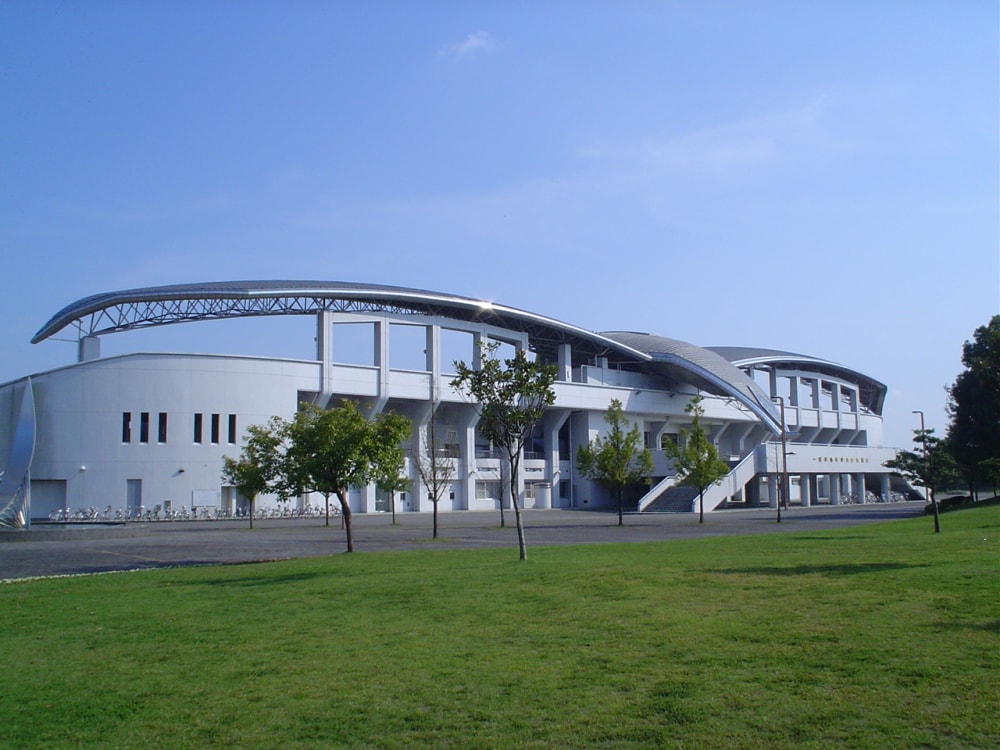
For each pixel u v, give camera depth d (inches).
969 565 613.3
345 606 564.1
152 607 594.2
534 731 298.5
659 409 3644.2
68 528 1599.4
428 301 2829.7
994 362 1937.7
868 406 5319.9
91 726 320.8
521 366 887.1
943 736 275.4
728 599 522.3
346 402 1071.0
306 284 2647.6
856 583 555.8
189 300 2556.6
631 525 1957.4
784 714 301.7
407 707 330.0
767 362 4261.8
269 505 2603.3
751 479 3437.5
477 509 3100.4
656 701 321.4
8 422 2388.0
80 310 2628.0
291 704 339.3
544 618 487.2
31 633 505.4
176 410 2431.1
